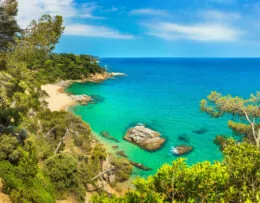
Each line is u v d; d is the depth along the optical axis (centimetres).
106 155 3494
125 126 5228
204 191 759
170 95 9144
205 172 780
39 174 2123
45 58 1634
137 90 10100
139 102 7756
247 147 913
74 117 4084
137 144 4225
